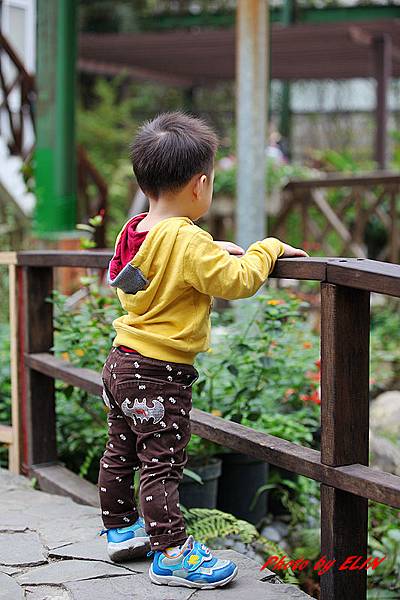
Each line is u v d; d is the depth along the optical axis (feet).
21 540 10.22
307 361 15.55
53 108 24.64
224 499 13.79
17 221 27.40
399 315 29.45
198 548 8.76
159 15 44.96
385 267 7.87
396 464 15.87
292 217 34.99
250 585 8.82
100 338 14.07
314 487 14.97
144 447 8.76
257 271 8.39
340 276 8.04
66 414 14.79
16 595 8.63
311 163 41.91
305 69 45.88
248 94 20.45
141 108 58.65
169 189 8.48
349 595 8.47
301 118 57.41
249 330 14.79
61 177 24.76
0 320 24.44
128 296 8.61
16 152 31.12
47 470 13.62
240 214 20.70
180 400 8.69
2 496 12.39
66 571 9.23
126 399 8.71
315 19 38.75
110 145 51.21
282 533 14.11
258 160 20.58
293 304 13.71
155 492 8.63
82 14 52.06
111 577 9.04
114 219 39.88
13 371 14.01
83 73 55.06
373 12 37.78
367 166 42.01
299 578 12.39
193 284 8.28
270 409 14.56
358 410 8.37
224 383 14.02
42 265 13.15
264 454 9.11
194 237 8.22
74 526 10.77
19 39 41.73
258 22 20.33
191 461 12.80
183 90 56.03
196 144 8.46
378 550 12.86
